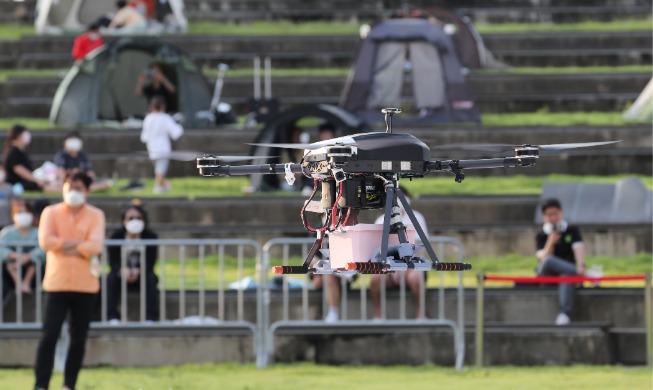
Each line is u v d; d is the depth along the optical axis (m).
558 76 105.38
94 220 46.09
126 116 97.69
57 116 95.94
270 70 113.56
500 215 76.06
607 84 105.31
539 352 53.94
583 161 86.75
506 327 54.34
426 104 95.88
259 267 54.41
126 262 56.78
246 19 125.75
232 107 104.06
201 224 77.06
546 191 76.31
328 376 51.25
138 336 54.19
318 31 122.81
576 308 58.94
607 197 75.50
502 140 89.94
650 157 86.44
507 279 53.47
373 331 54.25
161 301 55.06
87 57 95.94
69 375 46.06
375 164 20.70
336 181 21.55
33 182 80.06
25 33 123.50
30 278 58.12
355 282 62.88
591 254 72.12
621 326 58.84
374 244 21.20
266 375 51.53
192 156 21.89
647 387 47.78
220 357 54.28
